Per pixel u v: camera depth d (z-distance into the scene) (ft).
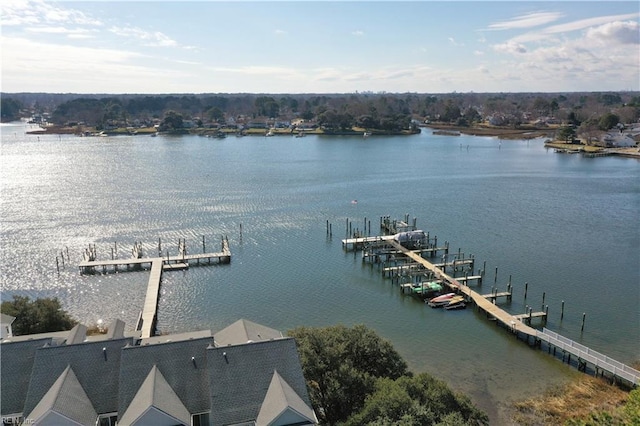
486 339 213.05
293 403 125.08
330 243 342.03
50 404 119.75
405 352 201.67
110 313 234.99
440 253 325.42
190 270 290.56
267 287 267.80
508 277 281.95
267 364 135.64
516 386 177.99
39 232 353.31
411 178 585.22
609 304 246.06
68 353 136.98
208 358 134.31
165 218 395.14
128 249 320.70
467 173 621.72
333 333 163.94
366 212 424.46
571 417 160.15
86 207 424.87
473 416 137.59
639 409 121.60
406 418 120.98
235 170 627.87
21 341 144.46
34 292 257.34
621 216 413.80
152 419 120.06
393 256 316.60
